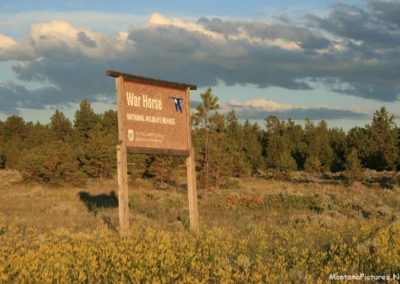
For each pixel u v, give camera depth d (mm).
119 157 12578
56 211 19078
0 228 12953
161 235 11055
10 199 25844
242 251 9898
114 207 21156
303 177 48812
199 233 11867
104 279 7727
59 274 7605
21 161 41219
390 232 11664
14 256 8820
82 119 85250
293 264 8797
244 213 19359
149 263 8258
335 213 18703
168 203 22891
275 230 13359
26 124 90312
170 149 14148
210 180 32438
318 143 61688
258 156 60156
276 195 25906
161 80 13844
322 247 10523
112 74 12500
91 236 11250
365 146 53219
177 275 7555
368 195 26906
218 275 7875
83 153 46781
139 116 13227
